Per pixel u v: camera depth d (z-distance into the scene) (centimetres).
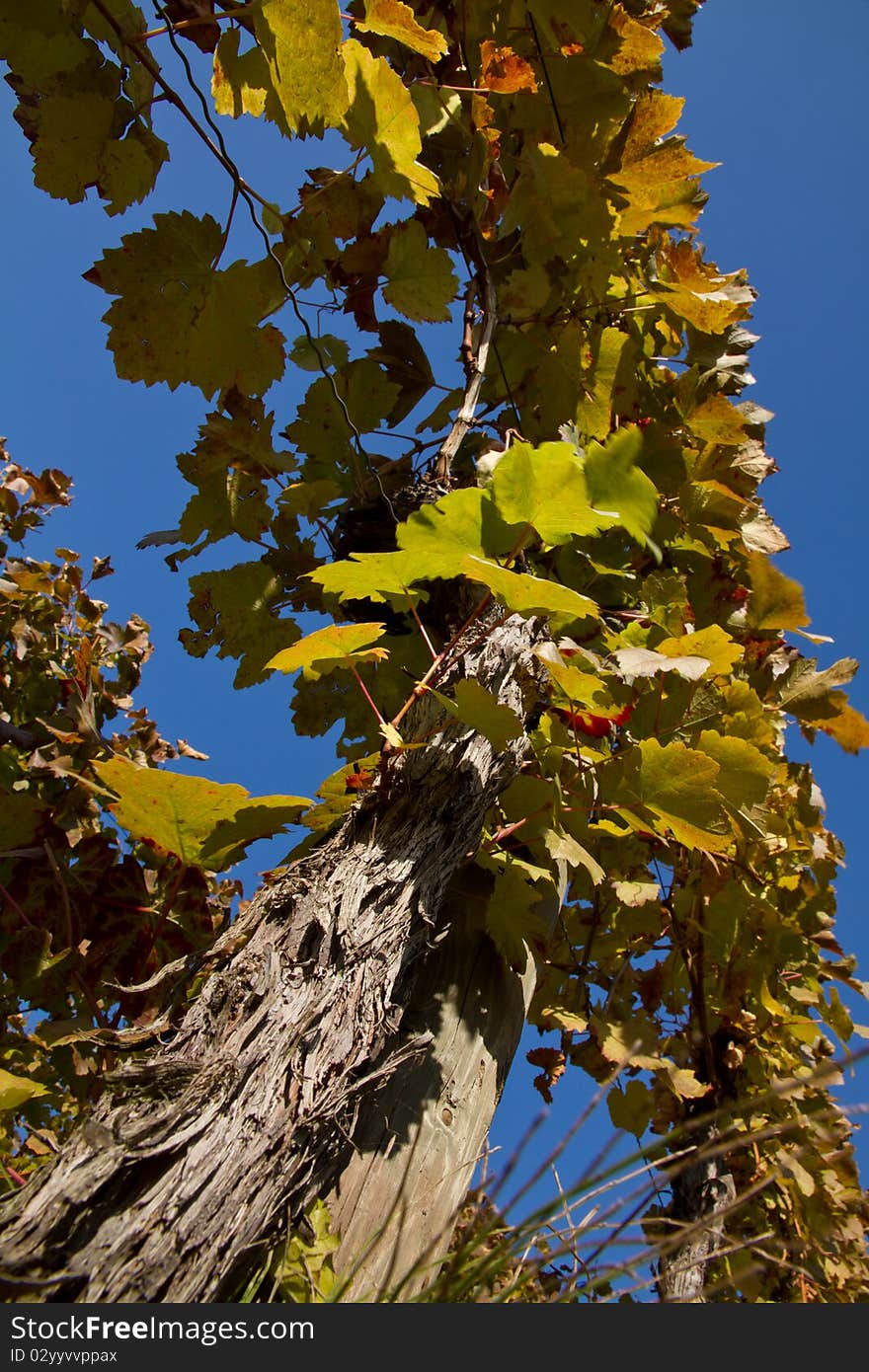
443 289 95
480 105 95
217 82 68
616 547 107
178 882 75
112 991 81
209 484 96
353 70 65
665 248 110
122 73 64
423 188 70
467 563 62
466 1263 52
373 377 102
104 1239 45
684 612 100
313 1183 52
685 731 91
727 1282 49
